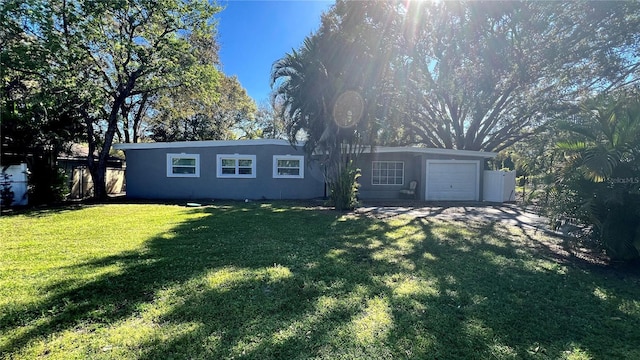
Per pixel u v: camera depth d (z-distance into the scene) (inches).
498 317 122.7
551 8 469.7
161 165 561.9
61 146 536.7
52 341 101.7
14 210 393.1
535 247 234.2
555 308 132.3
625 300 142.0
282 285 148.9
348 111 419.5
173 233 258.4
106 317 117.3
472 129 735.7
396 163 611.8
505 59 513.7
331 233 265.1
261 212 382.6
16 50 438.6
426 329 111.8
